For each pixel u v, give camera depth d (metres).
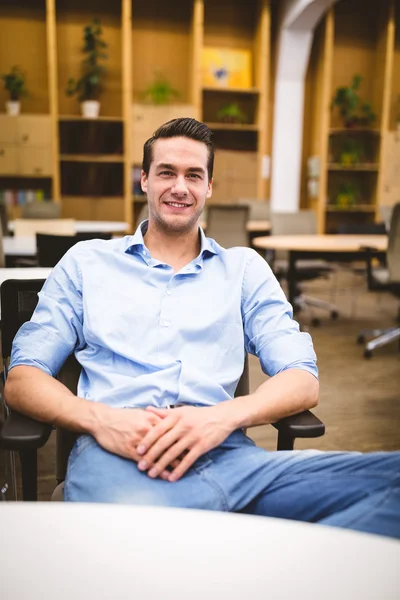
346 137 8.67
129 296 1.40
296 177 8.44
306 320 5.40
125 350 1.36
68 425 1.19
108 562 0.50
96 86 7.53
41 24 7.54
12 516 0.58
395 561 0.51
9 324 1.53
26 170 7.37
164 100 7.56
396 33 8.72
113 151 7.88
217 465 1.17
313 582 0.48
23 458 1.14
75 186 7.91
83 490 1.11
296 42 7.82
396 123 8.84
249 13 8.08
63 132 7.73
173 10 7.88
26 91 7.27
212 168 1.50
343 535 0.55
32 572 0.49
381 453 1.12
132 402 1.32
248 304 1.50
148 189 1.47
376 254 4.92
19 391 1.24
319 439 2.76
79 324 1.43
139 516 0.59
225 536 0.55
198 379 1.34
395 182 8.52
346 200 8.38
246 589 0.47
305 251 4.46
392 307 6.11
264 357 1.45
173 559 0.51
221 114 7.87
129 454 1.14
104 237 3.18
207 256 1.51
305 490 1.10
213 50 7.99
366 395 3.40
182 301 1.41
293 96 8.20
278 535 0.55
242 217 5.59
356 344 4.58
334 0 7.17
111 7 7.66
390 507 0.93
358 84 8.12
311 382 1.33
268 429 2.83
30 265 4.15
